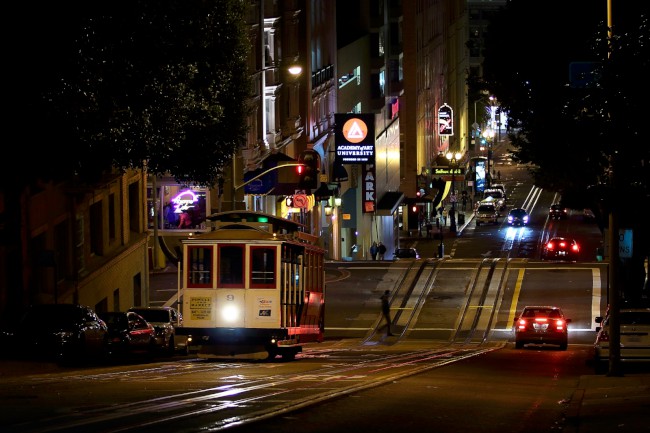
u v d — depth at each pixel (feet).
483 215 563.07
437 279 320.09
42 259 168.76
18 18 126.21
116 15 137.80
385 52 520.01
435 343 242.58
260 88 316.19
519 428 80.38
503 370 144.36
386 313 256.52
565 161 220.02
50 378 117.39
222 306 154.10
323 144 412.57
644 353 136.05
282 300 154.51
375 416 83.76
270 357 156.25
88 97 136.05
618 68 114.93
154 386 104.37
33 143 139.13
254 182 265.95
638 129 115.75
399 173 566.77
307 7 370.94
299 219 362.53
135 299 260.01
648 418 82.89
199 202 299.38
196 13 156.66
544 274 323.16
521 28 242.99
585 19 236.84
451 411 89.30
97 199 226.79
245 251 153.79
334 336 254.88
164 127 153.28
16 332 147.54
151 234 302.04
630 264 218.18
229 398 91.71
